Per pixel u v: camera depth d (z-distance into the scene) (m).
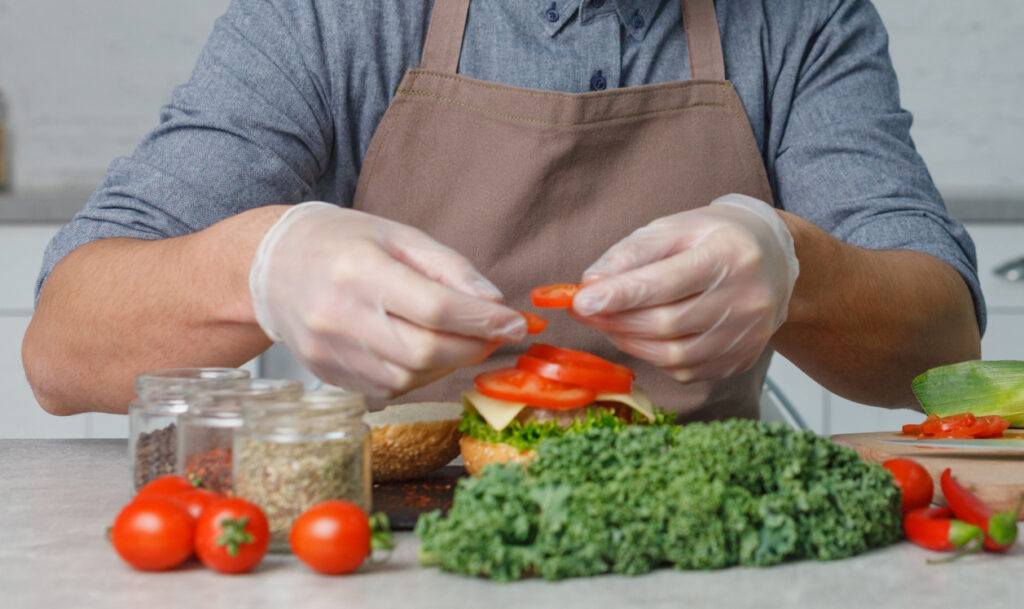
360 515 0.75
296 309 1.00
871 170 1.55
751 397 1.59
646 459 0.78
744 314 1.06
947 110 3.24
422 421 1.05
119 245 1.32
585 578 0.74
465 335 0.95
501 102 1.46
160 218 1.37
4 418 2.44
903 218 1.53
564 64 1.51
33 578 0.74
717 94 1.50
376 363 0.98
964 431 1.17
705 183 1.50
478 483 0.77
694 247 1.03
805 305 1.33
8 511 0.96
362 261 0.95
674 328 1.03
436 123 1.48
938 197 1.60
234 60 1.47
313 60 1.49
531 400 0.98
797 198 1.59
